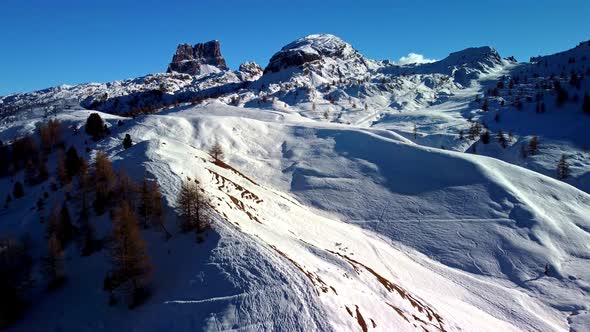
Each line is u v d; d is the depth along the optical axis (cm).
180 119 14250
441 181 10275
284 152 13125
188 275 5069
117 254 5059
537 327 6103
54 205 7381
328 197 10119
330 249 7012
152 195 6247
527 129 17950
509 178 10281
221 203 6975
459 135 17650
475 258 7788
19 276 5688
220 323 4294
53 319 5047
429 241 8331
